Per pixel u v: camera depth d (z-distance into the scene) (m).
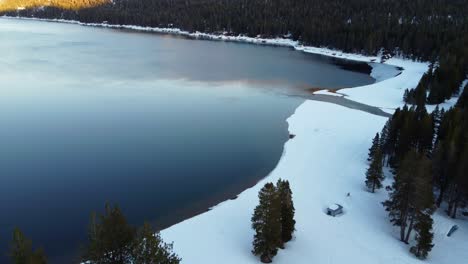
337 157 62.72
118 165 58.47
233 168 58.69
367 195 50.50
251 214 45.19
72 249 39.38
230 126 77.50
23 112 80.56
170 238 40.16
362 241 41.06
